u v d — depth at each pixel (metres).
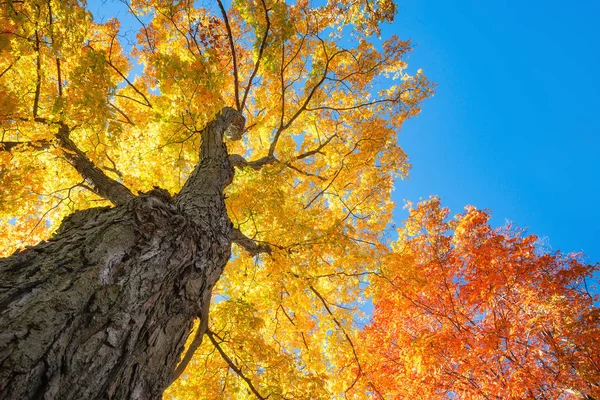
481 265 7.54
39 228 5.85
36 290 1.50
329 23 6.33
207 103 4.45
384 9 6.12
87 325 1.51
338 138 7.28
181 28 6.19
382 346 7.80
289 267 4.84
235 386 4.45
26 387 1.16
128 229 2.19
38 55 4.07
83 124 4.05
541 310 6.87
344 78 6.53
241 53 6.67
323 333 6.31
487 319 7.75
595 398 5.92
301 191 7.36
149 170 5.47
